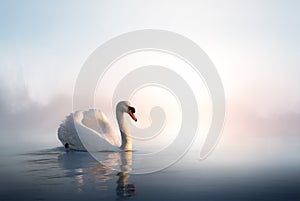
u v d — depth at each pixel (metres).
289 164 11.73
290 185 8.95
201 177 9.87
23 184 9.06
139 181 9.38
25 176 9.98
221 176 9.98
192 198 7.90
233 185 8.98
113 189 8.55
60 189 8.59
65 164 11.77
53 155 13.77
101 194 8.13
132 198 7.86
